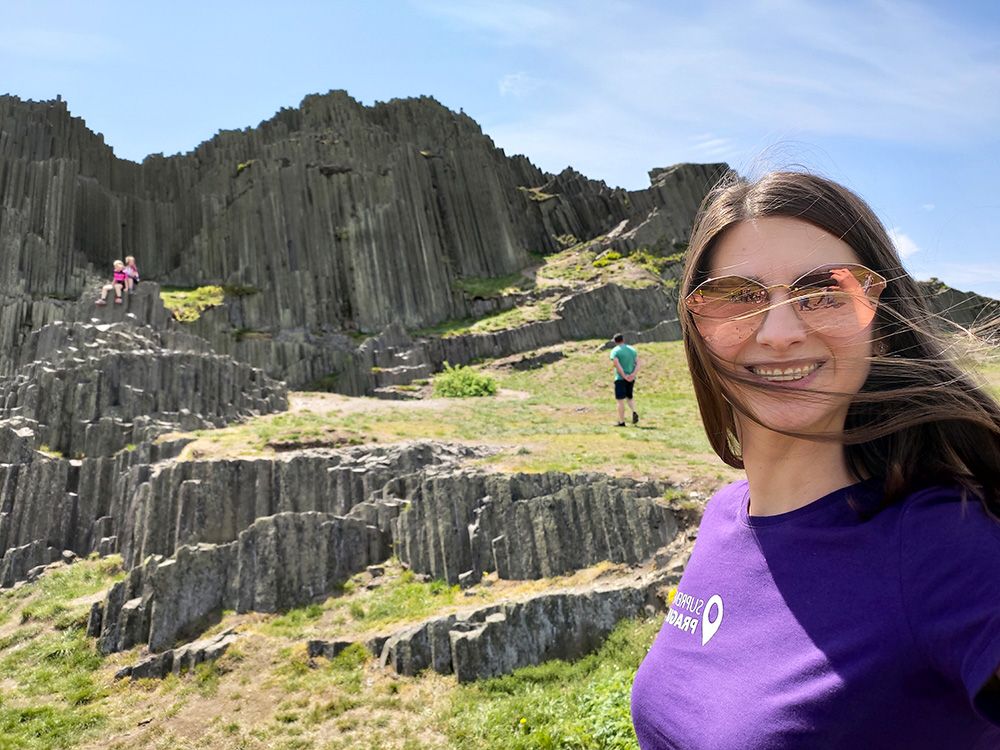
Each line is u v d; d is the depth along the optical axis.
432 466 17.72
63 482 20.23
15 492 19.92
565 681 11.44
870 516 1.49
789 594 1.52
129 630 14.38
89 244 51.00
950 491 1.41
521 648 12.09
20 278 42.66
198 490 16.86
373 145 61.47
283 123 62.16
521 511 14.63
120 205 54.03
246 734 11.12
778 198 1.66
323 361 42.53
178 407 24.20
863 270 1.54
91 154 55.47
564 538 14.20
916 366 1.53
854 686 1.29
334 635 13.70
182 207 57.28
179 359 25.00
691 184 70.06
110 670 13.75
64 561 19.19
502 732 10.12
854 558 1.44
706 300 1.73
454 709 11.05
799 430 1.59
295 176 53.66
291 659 13.04
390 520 16.52
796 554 1.57
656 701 1.78
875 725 1.27
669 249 64.62
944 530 1.31
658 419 23.50
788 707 1.36
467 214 66.06
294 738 10.88
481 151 70.12
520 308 55.31
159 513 17.22
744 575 1.69
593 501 14.35
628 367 22.11
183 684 12.88
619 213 73.38
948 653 1.19
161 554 16.91
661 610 12.58
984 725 1.27
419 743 10.38
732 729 1.45
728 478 15.01
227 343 41.41
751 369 1.68
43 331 27.52
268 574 15.02
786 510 1.71
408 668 12.23
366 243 53.91
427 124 72.56
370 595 14.96
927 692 1.26
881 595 1.34
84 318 32.41
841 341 1.56
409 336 49.16
